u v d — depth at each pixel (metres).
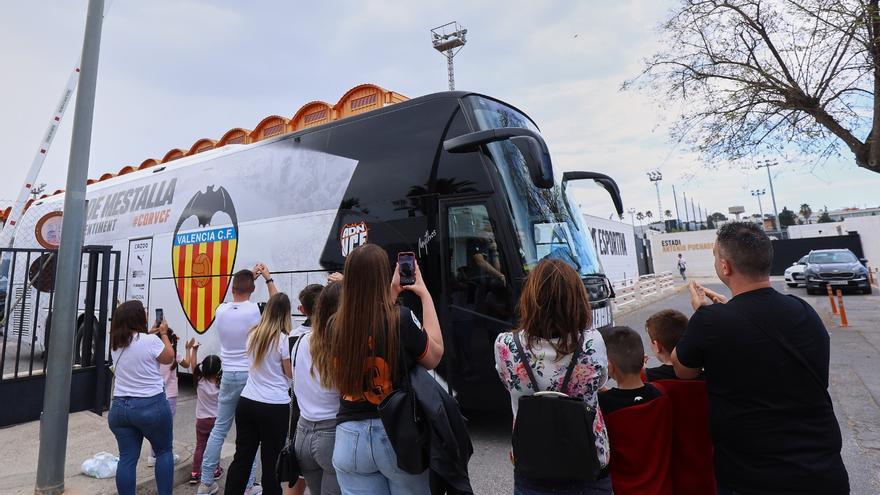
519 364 2.06
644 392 2.18
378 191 5.73
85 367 6.20
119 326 3.32
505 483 4.08
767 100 9.43
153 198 8.72
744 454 1.84
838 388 6.25
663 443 2.12
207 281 7.40
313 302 3.17
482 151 5.13
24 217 11.19
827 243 35.38
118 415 3.26
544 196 5.55
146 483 3.99
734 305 1.96
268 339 3.35
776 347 1.82
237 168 7.43
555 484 1.91
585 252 5.74
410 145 5.65
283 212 6.63
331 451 2.41
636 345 2.22
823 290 20.12
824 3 7.96
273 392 3.35
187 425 6.19
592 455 1.82
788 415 1.79
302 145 6.69
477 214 5.05
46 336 6.59
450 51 34.38
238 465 3.32
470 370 4.93
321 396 2.50
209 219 7.58
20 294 9.45
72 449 4.74
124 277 8.86
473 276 5.00
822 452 1.75
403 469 1.99
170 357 3.48
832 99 9.06
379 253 2.22
